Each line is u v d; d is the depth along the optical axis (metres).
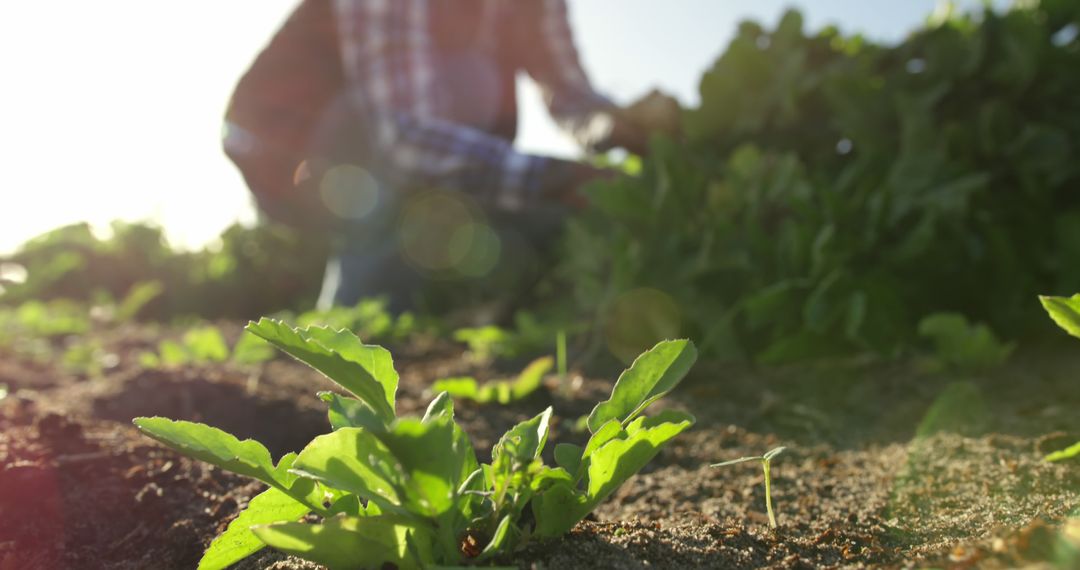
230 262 6.59
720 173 2.70
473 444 1.51
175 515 1.13
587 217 2.95
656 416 0.89
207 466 1.27
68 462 1.24
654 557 0.88
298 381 2.24
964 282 2.15
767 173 2.41
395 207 3.75
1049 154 2.21
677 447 1.57
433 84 2.97
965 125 2.25
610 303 2.47
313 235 4.66
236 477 1.24
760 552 0.92
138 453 1.31
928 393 1.81
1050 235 2.31
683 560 0.88
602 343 2.56
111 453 1.29
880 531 0.99
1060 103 2.39
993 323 2.17
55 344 3.98
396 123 2.96
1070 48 2.43
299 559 0.94
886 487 1.18
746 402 1.92
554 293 3.92
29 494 1.14
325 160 3.69
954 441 1.35
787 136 2.67
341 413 0.82
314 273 6.51
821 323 1.90
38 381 2.59
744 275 2.24
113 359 3.13
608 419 0.90
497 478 0.79
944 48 2.41
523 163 2.87
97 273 6.61
